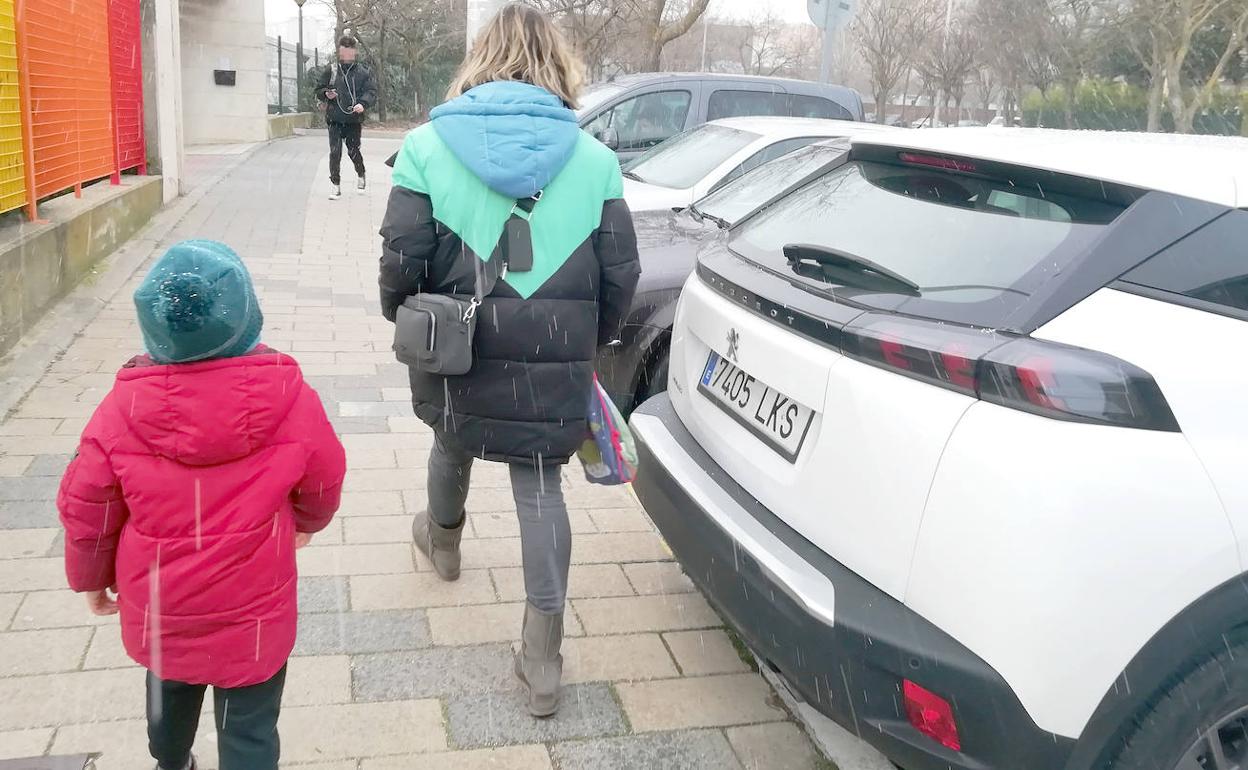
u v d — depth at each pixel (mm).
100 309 6508
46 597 3213
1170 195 2252
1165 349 2094
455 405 2730
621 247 2779
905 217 2705
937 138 2807
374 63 34219
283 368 2064
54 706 2713
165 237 9031
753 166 6945
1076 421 2008
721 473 2906
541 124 2607
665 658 3209
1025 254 2328
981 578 2025
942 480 2107
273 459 2059
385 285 2713
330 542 3779
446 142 2602
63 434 4480
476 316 2643
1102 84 23750
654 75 9547
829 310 2514
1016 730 2016
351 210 11625
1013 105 27172
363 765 2604
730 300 3004
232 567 2029
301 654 3061
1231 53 20766
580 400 2758
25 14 6070
